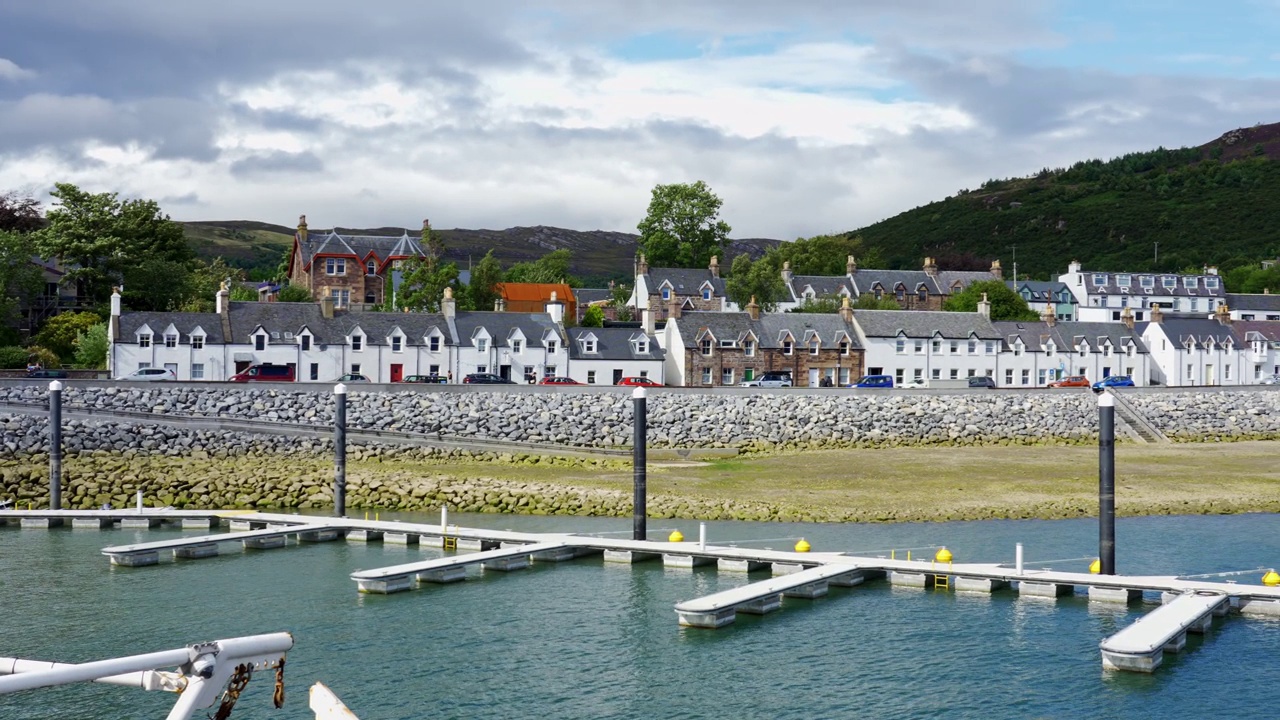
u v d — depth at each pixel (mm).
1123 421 107062
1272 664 37156
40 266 123688
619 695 34625
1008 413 103438
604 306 176875
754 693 34719
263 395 87062
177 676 16438
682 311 130000
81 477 70375
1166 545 55250
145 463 75312
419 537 56188
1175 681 35719
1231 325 146875
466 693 34719
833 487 71312
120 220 127750
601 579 48844
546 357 118562
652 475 76125
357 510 66750
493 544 54344
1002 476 76375
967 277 189500
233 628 41188
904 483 73062
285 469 74062
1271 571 45406
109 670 15445
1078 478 75625
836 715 33031
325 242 146875
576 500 66250
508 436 89688
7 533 59062
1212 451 95062
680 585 47688
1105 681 35719
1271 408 111500
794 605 44594
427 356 114625
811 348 129250
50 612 43344
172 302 125938
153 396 84562
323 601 44969
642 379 114188
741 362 126875
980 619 42406
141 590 46656
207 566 51312
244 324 110000
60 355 112438
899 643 39562
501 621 42250
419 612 43469
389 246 151500
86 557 52938
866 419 98625
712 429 93688
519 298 161750
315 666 37125
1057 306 196625
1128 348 140250
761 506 64250
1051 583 45188
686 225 196625
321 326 112375
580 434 90938
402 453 82125
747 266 178375
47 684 15023
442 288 134625
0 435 75688
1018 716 32969
